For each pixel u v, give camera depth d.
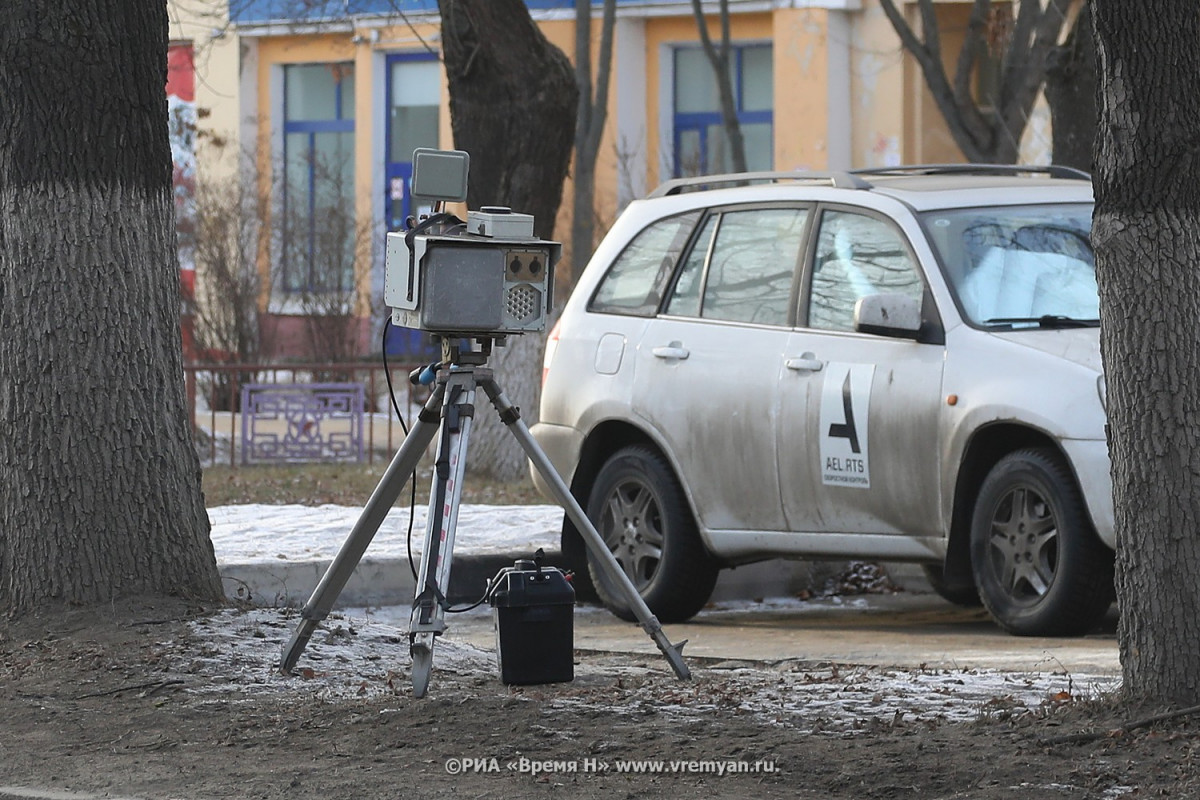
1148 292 15.96
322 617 19.58
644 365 28.84
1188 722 15.71
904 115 75.25
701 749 16.17
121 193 21.81
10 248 21.73
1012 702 17.61
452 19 44.66
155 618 21.31
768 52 79.25
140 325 21.95
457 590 30.55
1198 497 15.95
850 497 26.17
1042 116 69.56
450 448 18.02
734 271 28.44
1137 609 16.28
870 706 17.94
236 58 86.75
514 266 17.75
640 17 79.94
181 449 22.31
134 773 15.94
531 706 17.94
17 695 19.00
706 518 27.86
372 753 16.44
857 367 26.17
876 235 26.77
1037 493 24.25
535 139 45.00
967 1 73.50
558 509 36.03
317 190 80.75
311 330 69.50
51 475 21.59
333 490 45.22
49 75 21.45
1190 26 15.82
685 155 80.12
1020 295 25.66
